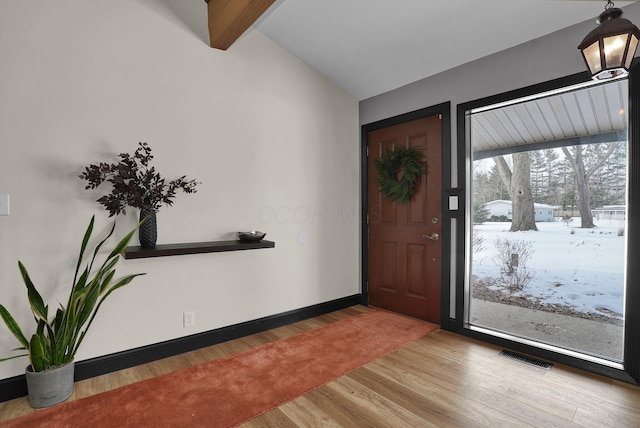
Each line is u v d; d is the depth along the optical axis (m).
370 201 3.57
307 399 1.81
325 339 2.65
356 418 1.65
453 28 2.36
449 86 2.81
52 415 1.65
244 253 2.70
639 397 1.81
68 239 1.94
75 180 1.96
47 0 1.86
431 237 3.00
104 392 1.86
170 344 2.32
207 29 2.48
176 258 2.35
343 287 3.51
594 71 1.59
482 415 1.66
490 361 2.26
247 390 1.90
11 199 1.78
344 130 3.48
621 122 2.77
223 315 2.59
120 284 1.89
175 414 1.67
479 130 3.48
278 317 2.92
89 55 2.00
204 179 2.47
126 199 1.97
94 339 2.04
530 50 2.32
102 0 2.04
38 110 1.84
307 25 2.62
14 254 1.79
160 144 2.27
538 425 1.58
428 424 1.60
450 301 2.82
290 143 3.00
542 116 3.11
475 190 3.84
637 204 1.90
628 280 1.95
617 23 1.48
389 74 3.07
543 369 2.14
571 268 3.14
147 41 2.21
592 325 2.83
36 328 1.87
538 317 3.06
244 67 2.69
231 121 2.61
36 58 1.83
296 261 3.07
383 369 2.15
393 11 2.32
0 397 1.75
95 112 2.02
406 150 3.14
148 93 2.21
